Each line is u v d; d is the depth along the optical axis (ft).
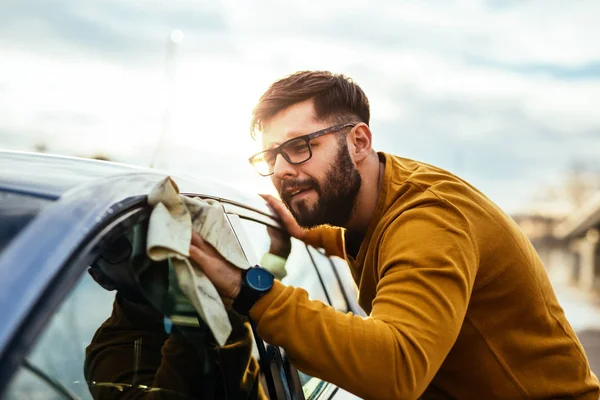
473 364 5.74
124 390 3.89
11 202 3.54
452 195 5.61
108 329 3.85
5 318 2.81
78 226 3.37
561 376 5.90
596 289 123.95
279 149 6.07
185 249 4.15
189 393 4.35
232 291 4.56
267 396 4.99
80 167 4.58
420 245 5.08
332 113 6.10
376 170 6.38
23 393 3.00
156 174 4.97
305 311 4.61
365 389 4.53
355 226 6.39
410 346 4.57
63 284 3.08
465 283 5.04
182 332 4.38
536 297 5.78
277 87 6.13
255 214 6.19
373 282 6.09
